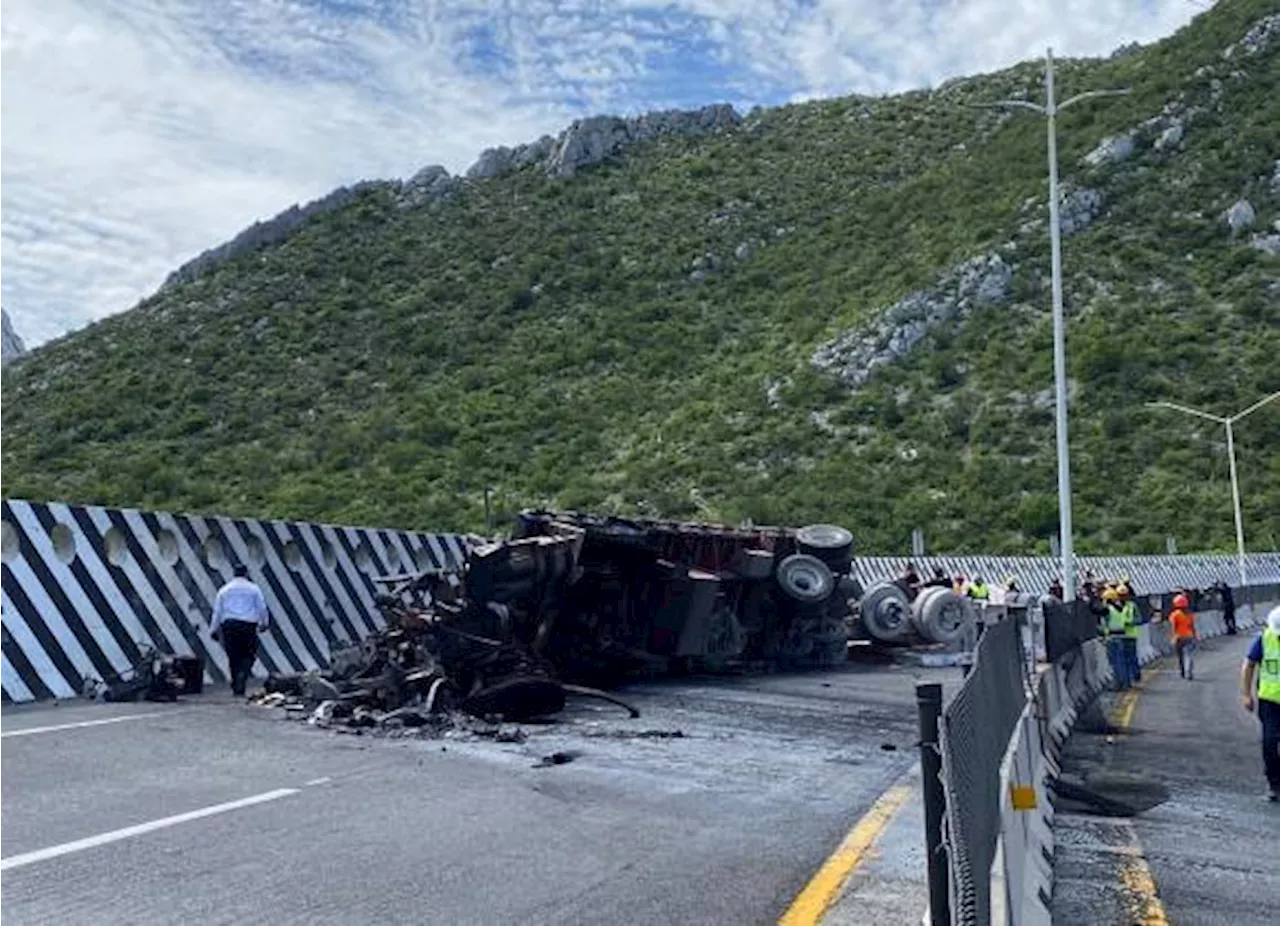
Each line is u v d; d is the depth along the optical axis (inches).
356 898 253.4
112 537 604.7
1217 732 649.6
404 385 3056.1
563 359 3169.3
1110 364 2743.6
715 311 3484.3
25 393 3142.2
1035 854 305.6
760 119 5019.7
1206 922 295.0
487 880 270.4
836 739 504.4
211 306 3572.8
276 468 2484.0
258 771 388.8
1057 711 631.8
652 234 4001.0
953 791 163.0
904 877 286.2
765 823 338.6
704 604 737.0
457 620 561.0
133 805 332.8
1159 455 2527.1
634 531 701.3
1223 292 2906.0
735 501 2325.3
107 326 3575.3
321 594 725.9
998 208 3420.3
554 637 666.2
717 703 622.2
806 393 2790.4
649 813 346.6
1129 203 3253.0
